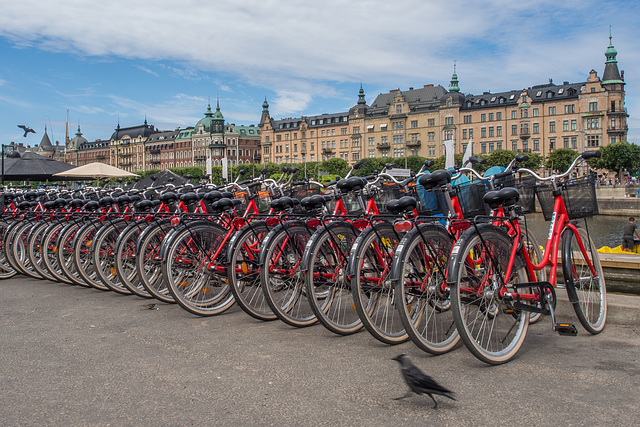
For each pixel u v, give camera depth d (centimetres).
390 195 504
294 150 12700
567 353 359
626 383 301
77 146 18438
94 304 558
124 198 646
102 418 266
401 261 355
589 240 425
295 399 288
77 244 631
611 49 8400
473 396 287
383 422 256
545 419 256
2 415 271
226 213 520
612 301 438
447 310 416
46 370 342
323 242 430
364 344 400
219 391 301
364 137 11306
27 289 650
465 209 441
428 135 10250
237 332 439
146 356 371
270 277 448
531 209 427
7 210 827
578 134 8538
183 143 14888
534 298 361
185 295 498
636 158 6819
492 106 9356
